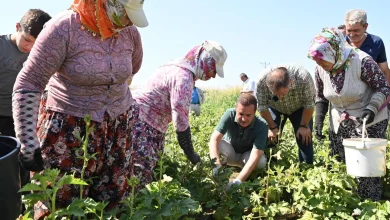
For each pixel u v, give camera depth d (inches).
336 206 160.4
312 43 168.4
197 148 239.5
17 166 84.7
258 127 198.1
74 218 113.0
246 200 166.4
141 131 157.6
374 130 175.3
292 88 204.8
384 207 154.1
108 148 117.2
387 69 210.7
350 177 165.8
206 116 434.6
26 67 102.1
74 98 110.0
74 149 104.3
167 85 153.6
